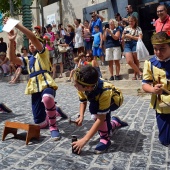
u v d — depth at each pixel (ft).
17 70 40.83
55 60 36.52
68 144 12.31
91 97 10.84
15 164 10.29
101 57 34.53
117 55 28.22
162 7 21.81
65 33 37.86
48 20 54.75
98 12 43.11
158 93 10.30
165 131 11.23
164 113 10.91
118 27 28.27
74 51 38.34
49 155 11.09
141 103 21.44
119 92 12.14
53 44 36.19
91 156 10.93
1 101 25.03
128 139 12.84
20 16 54.13
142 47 24.11
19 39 61.46
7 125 12.91
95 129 10.94
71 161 10.47
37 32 14.19
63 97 25.70
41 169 9.84
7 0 51.47
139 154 11.03
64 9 51.19
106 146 11.39
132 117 16.87
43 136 13.48
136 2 38.99
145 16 38.81
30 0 46.34
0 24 57.21
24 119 17.44
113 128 14.05
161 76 10.64
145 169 9.72
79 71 10.51
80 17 48.47
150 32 38.63
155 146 11.86
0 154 11.28
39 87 13.46
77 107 20.84
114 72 32.12
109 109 10.92
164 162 10.27
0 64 45.21
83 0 47.44
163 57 10.46
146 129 14.30
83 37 36.22
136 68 26.37
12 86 37.09
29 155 11.12
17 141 12.85
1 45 48.83
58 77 37.22
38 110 14.46
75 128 14.90
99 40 32.81
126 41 25.80
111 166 10.00
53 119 13.16
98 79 11.08
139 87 25.90
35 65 13.70
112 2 40.55
